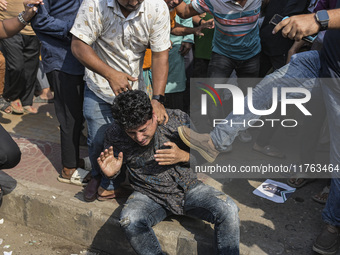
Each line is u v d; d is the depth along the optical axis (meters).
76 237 2.84
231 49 3.48
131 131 2.20
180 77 3.91
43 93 5.09
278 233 2.56
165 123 2.41
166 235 2.49
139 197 2.51
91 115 2.68
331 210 2.32
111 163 2.38
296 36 1.95
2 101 4.52
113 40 2.43
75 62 2.81
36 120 4.48
